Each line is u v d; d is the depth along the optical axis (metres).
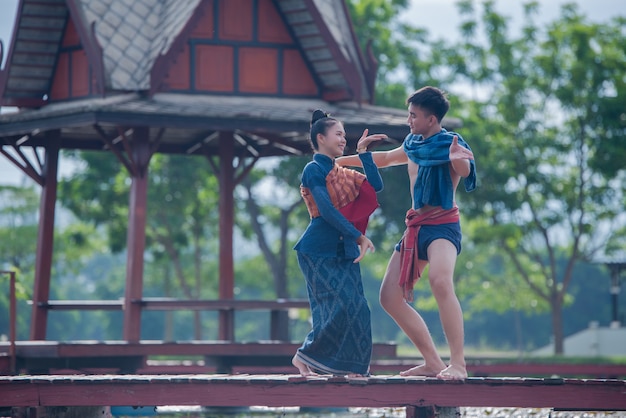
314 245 14.06
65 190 62.47
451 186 13.93
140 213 28.03
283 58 29.72
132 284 27.84
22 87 30.02
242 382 13.56
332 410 25.91
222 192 30.72
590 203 69.69
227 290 30.17
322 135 14.22
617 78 64.19
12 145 29.77
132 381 13.70
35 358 25.53
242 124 27.36
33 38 29.38
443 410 14.00
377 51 61.72
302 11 29.16
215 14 29.19
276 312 28.70
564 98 64.19
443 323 13.77
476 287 86.44
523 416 23.56
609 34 66.56
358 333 13.95
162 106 27.14
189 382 13.62
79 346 25.11
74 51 29.41
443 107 14.04
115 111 26.44
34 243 89.00
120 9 28.98
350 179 14.18
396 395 13.52
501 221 66.62
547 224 68.69
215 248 94.62
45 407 14.13
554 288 69.19
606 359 46.34
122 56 28.36
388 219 60.53
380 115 28.98
